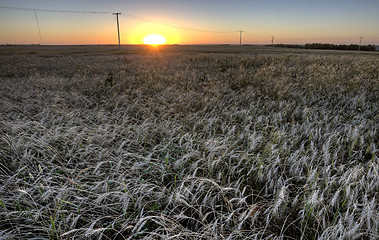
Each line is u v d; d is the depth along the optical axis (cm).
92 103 699
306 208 247
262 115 552
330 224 234
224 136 445
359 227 227
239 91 814
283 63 1507
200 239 224
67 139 422
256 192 312
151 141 451
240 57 1973
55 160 380
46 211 260
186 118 545
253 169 326
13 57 2830
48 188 288
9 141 405
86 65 1667
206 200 271
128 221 254
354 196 260
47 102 662
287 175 339
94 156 383
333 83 822
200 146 417
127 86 916
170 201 263
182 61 1891
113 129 489
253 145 382
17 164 356
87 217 271
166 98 727
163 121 526
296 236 241
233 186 307
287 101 679
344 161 364
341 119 524
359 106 610
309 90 758
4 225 259
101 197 255
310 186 279
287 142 415
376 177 288
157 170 348
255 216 245
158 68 1326
